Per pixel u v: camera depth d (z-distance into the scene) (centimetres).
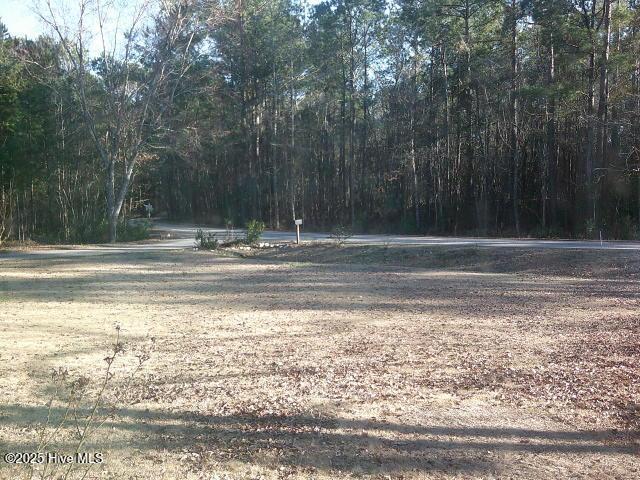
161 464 461
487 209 4188
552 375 698
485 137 4231
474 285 1588
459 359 784
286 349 863
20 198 3900
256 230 2936
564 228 3625
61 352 846
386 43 4788
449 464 458
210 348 877
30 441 505
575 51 3134
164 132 3594
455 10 4000
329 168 5719
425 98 4566
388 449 487
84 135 3878
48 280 1830
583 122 3356
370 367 747
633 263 1761
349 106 5419
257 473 446
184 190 7569
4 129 3556
